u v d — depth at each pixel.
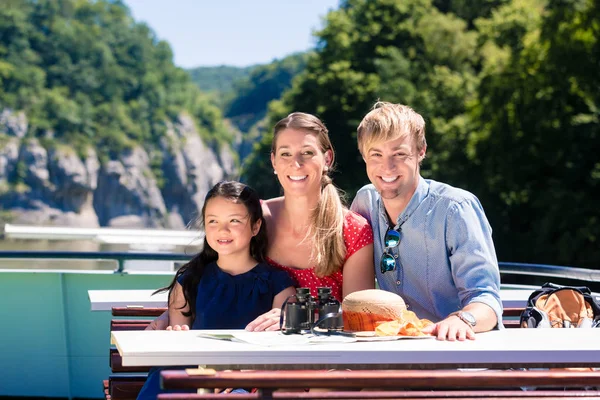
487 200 26.52
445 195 2.71
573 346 2.05
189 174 98.88
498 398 2.03
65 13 95.25
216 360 1.92
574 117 24.62
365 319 2.23
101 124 93.00
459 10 43.06
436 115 33.66
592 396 2.04
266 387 1.83
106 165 91.94
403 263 2.78
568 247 23.05
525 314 2.71
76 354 4.39
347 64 39.84
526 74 26.23
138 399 2.29
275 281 2.83
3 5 90.56
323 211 2.88
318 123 2.95
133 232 5.20
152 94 98.06
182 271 2.91
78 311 4.38
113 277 4.38
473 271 2.61
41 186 87.12
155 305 3.05
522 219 25.94
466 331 2.20
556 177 25.38
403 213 2.75
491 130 26.97
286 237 2.96
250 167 47.44
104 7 98.00
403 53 40.12
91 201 90.56
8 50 90.19
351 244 2.88
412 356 1.96
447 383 1.89
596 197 24.08
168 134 97.69
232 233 2.79
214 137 105.44
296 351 1.94
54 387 4.38
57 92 91.19
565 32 25.42
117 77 95.38
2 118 87.38
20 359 4.37
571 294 2.81
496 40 33.69
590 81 25.03
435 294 2.75
